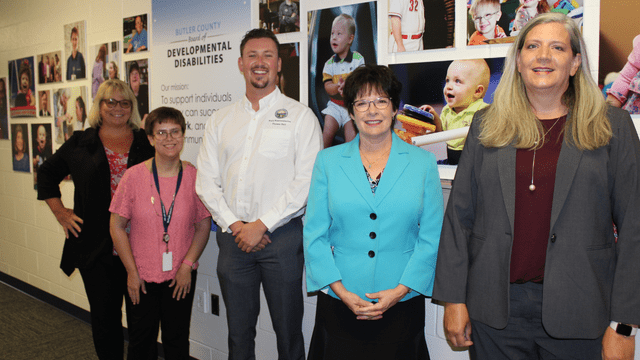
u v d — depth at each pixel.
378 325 1.39
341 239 1.44
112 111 2.25
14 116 3.84
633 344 1.08
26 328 3.10
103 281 2.22
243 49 1.85
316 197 1.48
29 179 3.73
